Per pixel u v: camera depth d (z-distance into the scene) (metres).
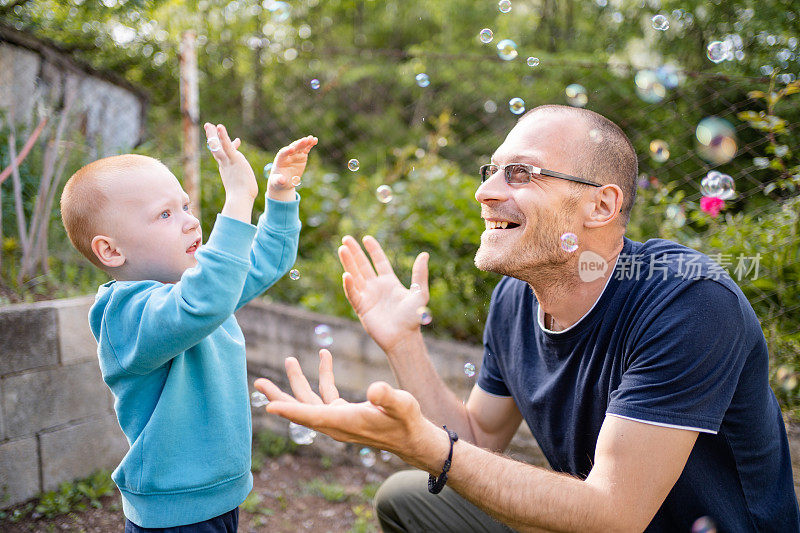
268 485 2.36
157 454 1.18
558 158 1.20
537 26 8.37
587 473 1.33
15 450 1.99
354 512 2.21
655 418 1.04
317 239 3.51
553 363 1.30
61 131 2.52
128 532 1.24
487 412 1.52
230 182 1.19
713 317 1.06
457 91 7.64
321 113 7.07
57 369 2.10
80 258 2.66
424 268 1.48
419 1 9.15
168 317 1.08
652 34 6.35
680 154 3.79
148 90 3.94
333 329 2.63
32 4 2.94
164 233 1.23
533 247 1.21
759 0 4.29
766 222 2.23
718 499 1.16
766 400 1.16
